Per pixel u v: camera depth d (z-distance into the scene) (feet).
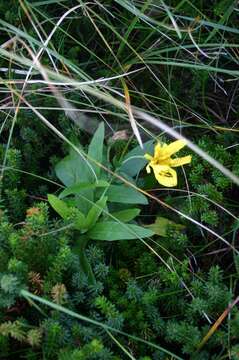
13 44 1.82
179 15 1.99
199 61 1.96
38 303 1.38
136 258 1.62
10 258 1.43
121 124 1.88
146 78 2.02
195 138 1.92
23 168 1.74
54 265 1.37
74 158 1.66
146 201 1.59
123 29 2.02
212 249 1.69
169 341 1.41
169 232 1.63
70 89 1.76
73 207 1.50
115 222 1.54
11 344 1.39
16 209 1.59
